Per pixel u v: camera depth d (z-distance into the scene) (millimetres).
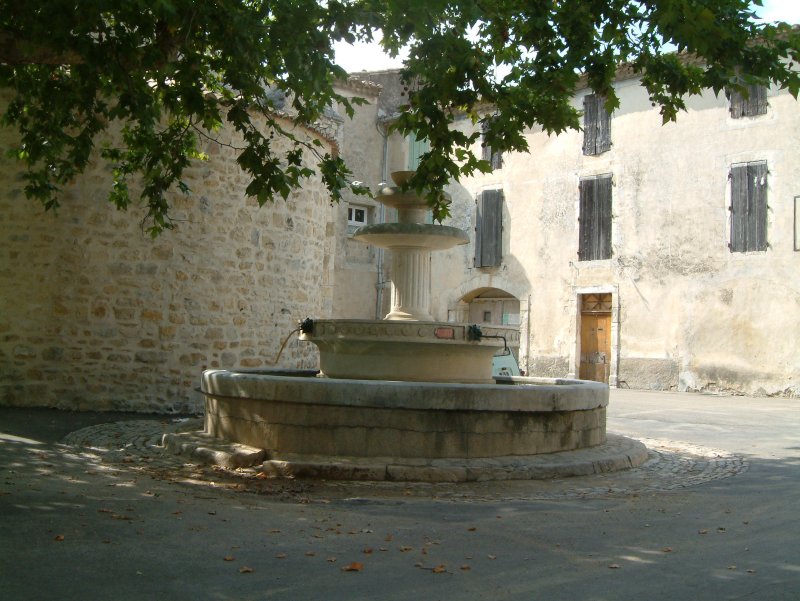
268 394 7480
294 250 12844
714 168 20453
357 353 8266
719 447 9672
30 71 8164
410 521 5305
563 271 23188
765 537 4984
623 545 4723
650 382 21156
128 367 10906
